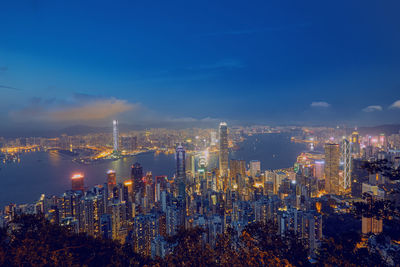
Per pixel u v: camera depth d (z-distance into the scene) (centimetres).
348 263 1778
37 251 1678
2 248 1678
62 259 1731
